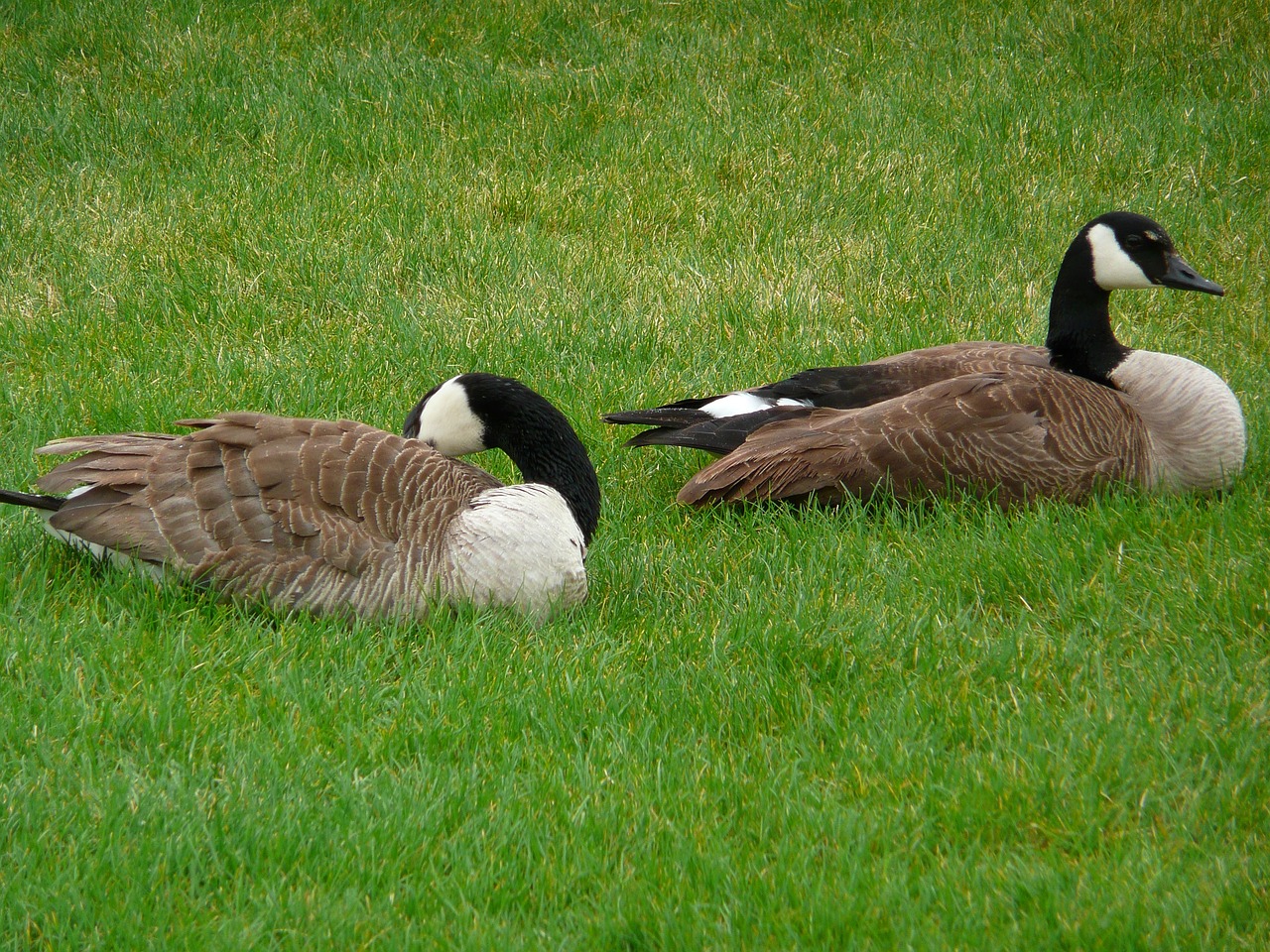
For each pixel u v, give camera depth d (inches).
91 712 305.1
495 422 397.4
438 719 307.9
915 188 709.9
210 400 486.0
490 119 770.8
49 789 280.5
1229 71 839.7
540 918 254.5
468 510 350.9
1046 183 723.4
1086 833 277.1
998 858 269.9
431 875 261.6
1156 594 371.2
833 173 719.7
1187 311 623.5
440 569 345.1
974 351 485.1
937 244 663.1
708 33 886.4
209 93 766.5
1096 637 354.3
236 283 583.8
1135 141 761.0
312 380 501.7
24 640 330.6
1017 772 293.4
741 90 818.8
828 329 577.9
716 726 317.4
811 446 427.2
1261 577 371.2
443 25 876.0
